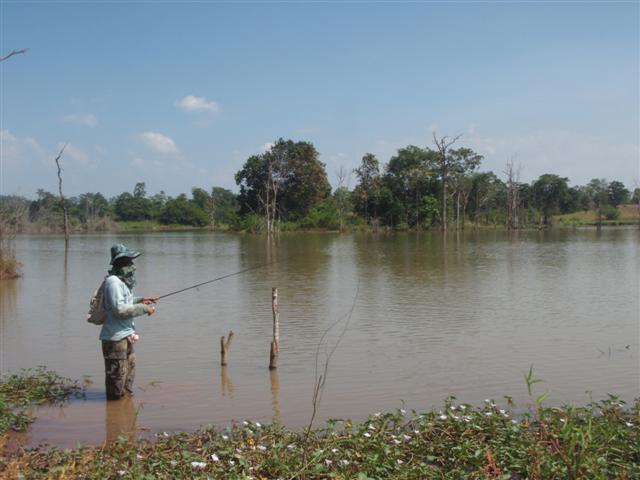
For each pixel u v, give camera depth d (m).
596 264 30.34
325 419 8.23
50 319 16.34
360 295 20.05
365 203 86.69
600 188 135.00
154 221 126.56
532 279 24.08
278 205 87.44
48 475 5.86
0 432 7.57
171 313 17.02
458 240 56.72
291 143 87.00
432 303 18.22
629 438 6.42
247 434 7.14
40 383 9.78
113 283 8.98
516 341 12.98
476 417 7.13
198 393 9.51
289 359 11.67
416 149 89.19
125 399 9.23
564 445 6.11
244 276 26.25
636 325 14.57
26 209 41.47
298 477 5.84
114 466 6.12
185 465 6.07
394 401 9.02
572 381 9.95
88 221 102.75
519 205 99.56
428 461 6.30
